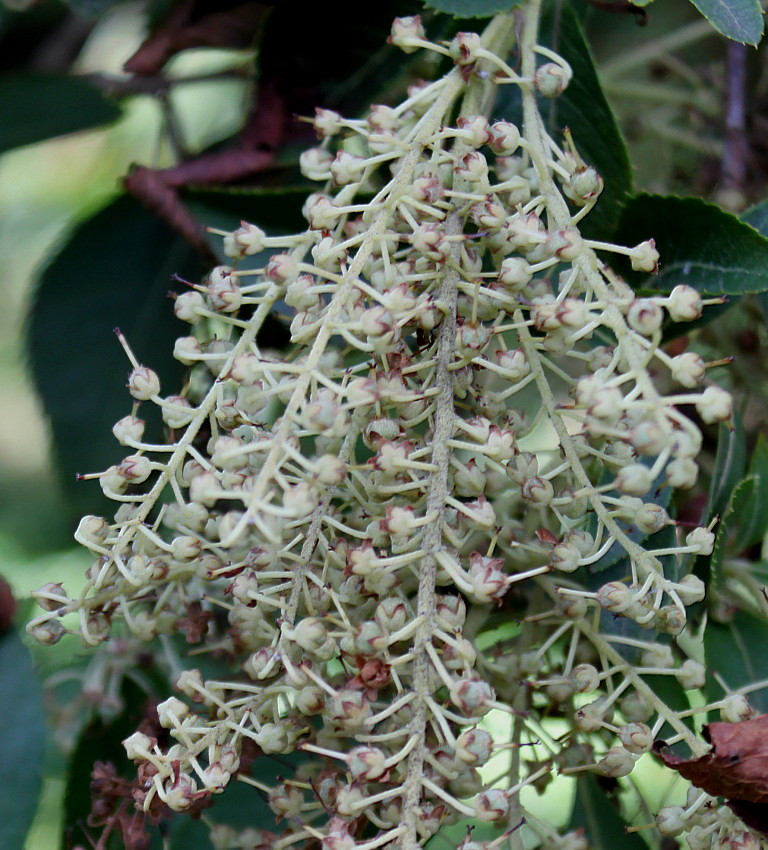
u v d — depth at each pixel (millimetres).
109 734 635
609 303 542
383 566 538
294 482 550
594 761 570
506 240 559
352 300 547
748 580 622
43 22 724
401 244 576
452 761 536
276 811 553
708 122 707
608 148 611
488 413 561
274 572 549
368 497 562
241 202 623
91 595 562
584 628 564
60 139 687
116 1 679
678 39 692
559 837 562
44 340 648
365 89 634
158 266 652
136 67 671
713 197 682
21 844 559
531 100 574
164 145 782
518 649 587
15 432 974
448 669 540
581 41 613
